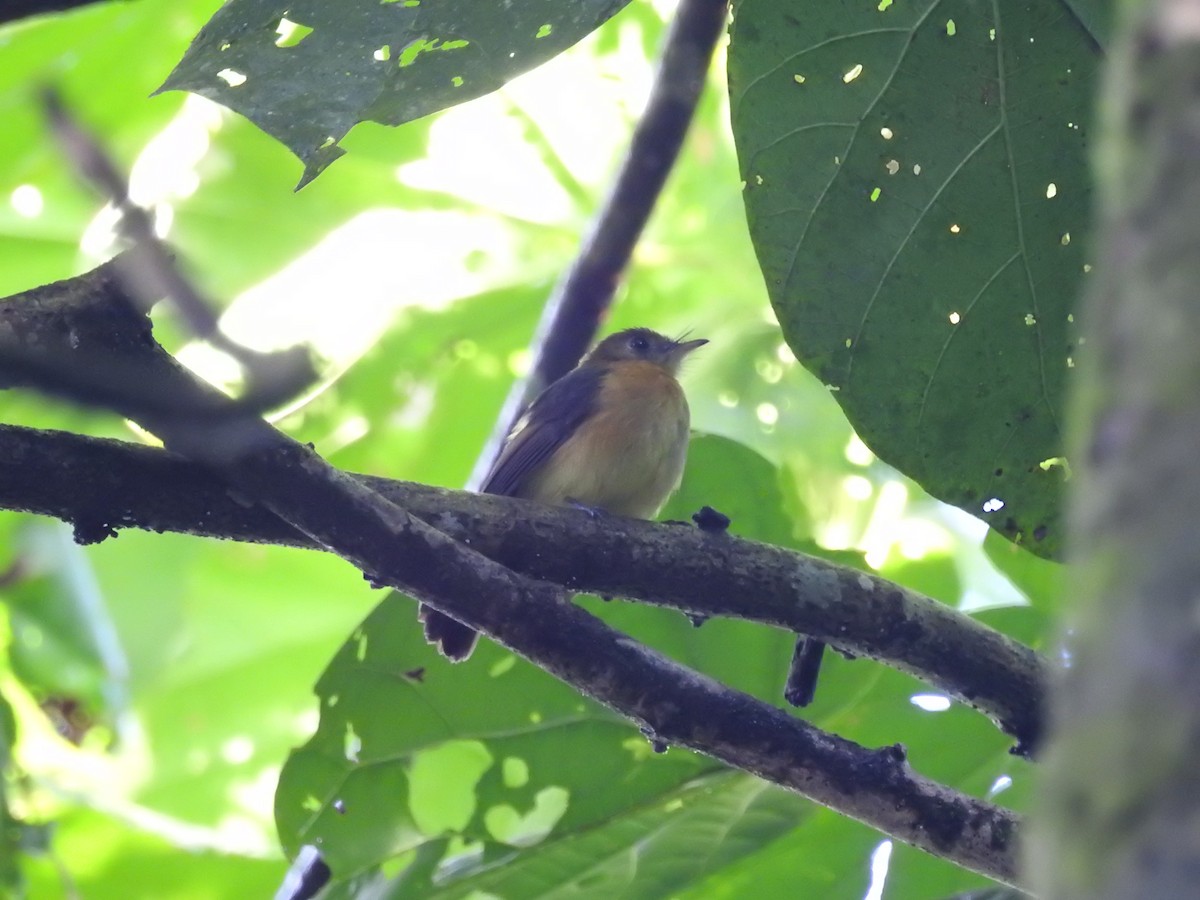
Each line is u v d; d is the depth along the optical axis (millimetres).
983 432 7805
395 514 7008
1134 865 1732
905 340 7574
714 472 10195
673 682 7336
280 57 6676
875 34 6902
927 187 7258
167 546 15820
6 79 13500
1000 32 6852
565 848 9672
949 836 7309
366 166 15570
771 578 7699
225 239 15156
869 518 15102
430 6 6594
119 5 13508
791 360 15570
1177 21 2035
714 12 11570
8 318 6016
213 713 16500
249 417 6363
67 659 13406
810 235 7371
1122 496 1853
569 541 7648
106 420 7102
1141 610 1796
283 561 16547
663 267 16406
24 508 6965
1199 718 1731
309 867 11234
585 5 6695
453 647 9062
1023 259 7375
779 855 9641
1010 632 9734
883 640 7730
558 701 9570
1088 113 7031
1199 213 1886
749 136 7164
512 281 15719
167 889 13555
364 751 9586
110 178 5004
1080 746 1841
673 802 9758
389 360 15219
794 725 7383
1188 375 1830
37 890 13250
